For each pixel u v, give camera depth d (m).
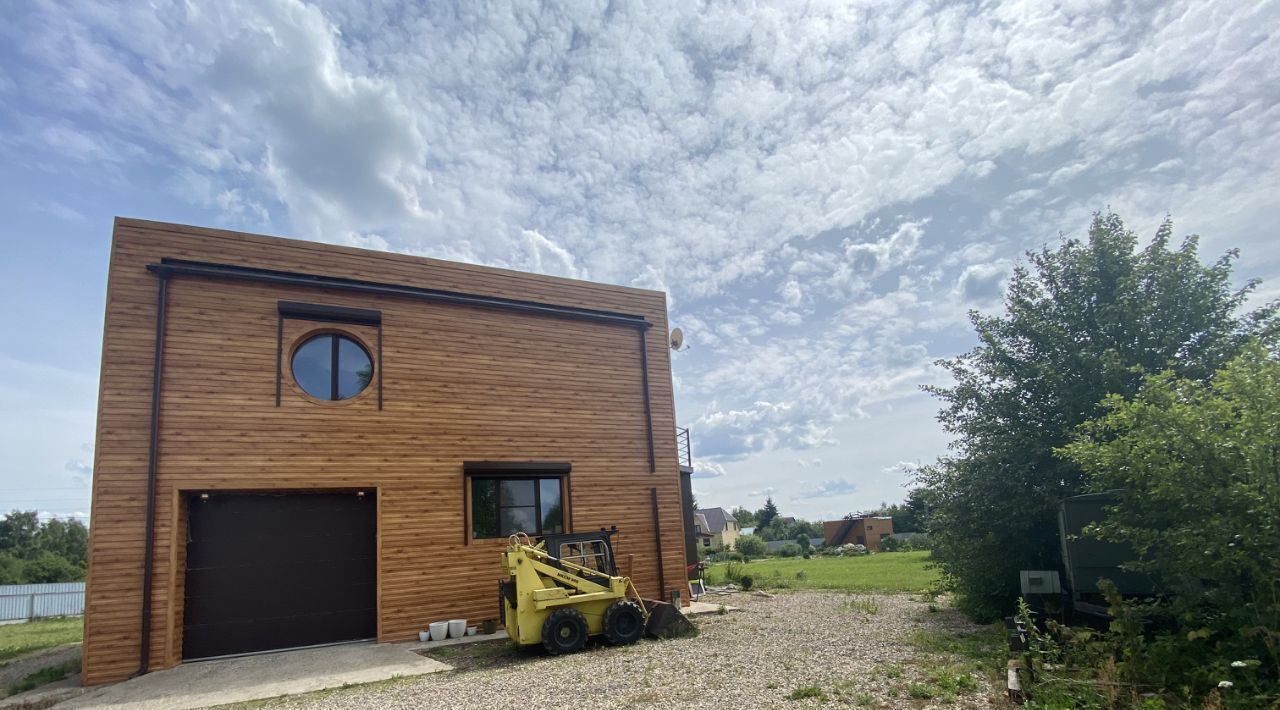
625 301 16.47
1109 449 7.64
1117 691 6.56
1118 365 12.65
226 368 11.72
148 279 11.43
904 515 72.25
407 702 7.97
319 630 12.06
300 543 12.19
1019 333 14.60
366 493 12.88
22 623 25.83
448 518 13.13
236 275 11.92
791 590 20.31
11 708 8.92
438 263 14.12
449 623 12.40
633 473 15.65
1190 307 13.12
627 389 16.02
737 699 7.32
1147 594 9.64
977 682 7.70
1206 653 6.93
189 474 11.12
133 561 10.52
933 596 16.08
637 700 7.47
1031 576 11.45
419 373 13.43
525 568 10.88
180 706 8.56
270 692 9.03
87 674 10.00
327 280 12.77
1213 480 6.93
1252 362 7.02
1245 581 6.90
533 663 9.93
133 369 11.02
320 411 12.36
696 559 19.86
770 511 89.31
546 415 14.73
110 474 10.57
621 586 11.45
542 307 15.06
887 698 7.17
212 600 11.38
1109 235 14.13
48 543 62.12
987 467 13.62
